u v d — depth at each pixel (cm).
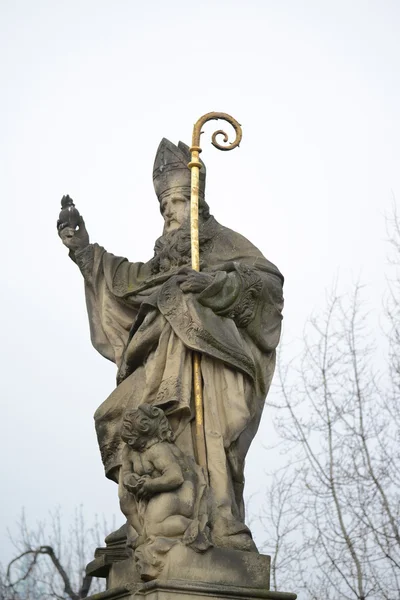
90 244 1328
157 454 1123
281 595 1098
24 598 2239
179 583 1077
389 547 1830
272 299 1238
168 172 1313
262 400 1229
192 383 1185
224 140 1309
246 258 1260
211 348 1179
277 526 1939
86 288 1320
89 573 1198
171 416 1173
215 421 1173
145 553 1095
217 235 1281
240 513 1180
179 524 1102
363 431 1995
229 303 1197
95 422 1208
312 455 1997
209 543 1101
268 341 1233
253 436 1210
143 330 1209
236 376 1194
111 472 1196
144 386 1195
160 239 1298
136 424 1126
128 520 1138
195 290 1191
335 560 1872
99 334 1302
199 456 1159
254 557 1112
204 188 1302
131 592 1094
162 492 1113
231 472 1179
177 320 1186
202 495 1126
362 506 1889
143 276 1289
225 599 1084
